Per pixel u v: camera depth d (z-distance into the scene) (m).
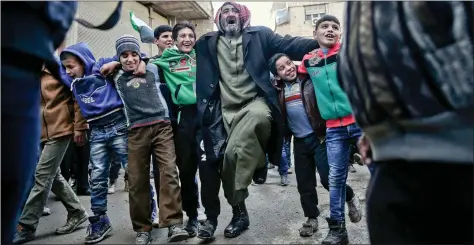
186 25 2.47
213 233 2.38
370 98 0.90
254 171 2.16
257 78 2.22
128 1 7.74
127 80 2.41
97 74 2.54
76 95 2.50
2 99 0.94
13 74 0.96
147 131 2.36
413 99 0.81
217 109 2.33
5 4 0.93
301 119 2.44
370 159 1.23
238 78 2.28
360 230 2.54
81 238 2.54
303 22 14.12
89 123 2.52
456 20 0.75
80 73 2.57
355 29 0.93
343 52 1.01
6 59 0.94
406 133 0.86
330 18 2.20
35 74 1.04
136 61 2.38
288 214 3.01
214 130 2.30
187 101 2.41
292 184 4.25
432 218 0.85
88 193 3.90
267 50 2.38
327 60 2.20
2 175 0.96
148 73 2.45
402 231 0.89
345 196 2.31
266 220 2.85
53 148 2.52
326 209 3.09
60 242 2.47
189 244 2.34
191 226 2.54
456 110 0.77
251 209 3.19
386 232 0.92
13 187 0.99
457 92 0.76
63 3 1.05
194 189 2.51
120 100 2.54
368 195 0.99
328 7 13.23
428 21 0.78
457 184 0.80
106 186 2.57
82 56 2.57
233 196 2.18
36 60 1.02
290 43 2.38
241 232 2.55
